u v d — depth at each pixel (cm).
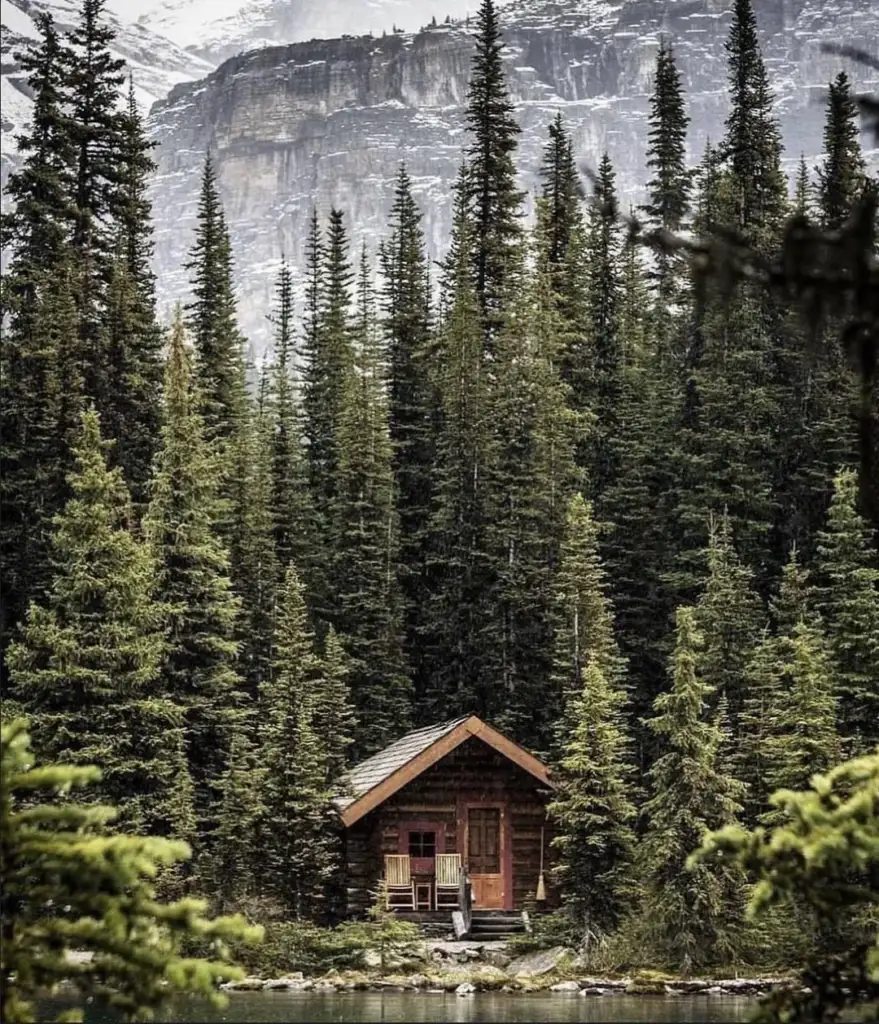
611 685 6072
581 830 4772
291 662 5216
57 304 6731
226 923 1580
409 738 5694
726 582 6256
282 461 8056
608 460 8188
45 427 6378
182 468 5688
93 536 5016
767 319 7975
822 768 4850
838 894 1639
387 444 7481
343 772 5366
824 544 7619
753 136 8725
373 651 6838
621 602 7431
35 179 7069
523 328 7856
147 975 1525
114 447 6912
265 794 4944
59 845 1547
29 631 4909
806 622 6238
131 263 8412
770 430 7956
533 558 7012
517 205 8962
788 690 5872
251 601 7019
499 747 5116
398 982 4106
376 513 7394
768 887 1636
